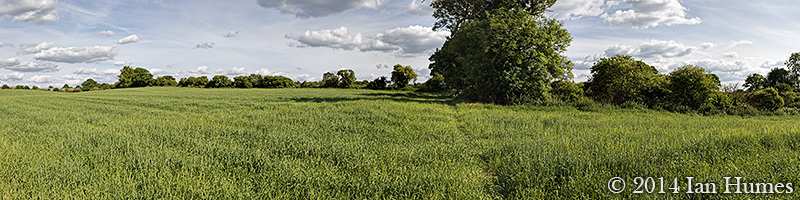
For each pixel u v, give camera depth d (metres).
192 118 13.30
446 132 9.80
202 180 4.77
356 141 7.87
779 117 19.45
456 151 7.01
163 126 10.17
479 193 4.58
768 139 7.30
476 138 9.44
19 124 11.48
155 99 32.72
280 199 4.25
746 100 24.83
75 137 7.95
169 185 4.50
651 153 6.01
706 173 4.63
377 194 4.43
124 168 5.39
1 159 5.82
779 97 23.05
